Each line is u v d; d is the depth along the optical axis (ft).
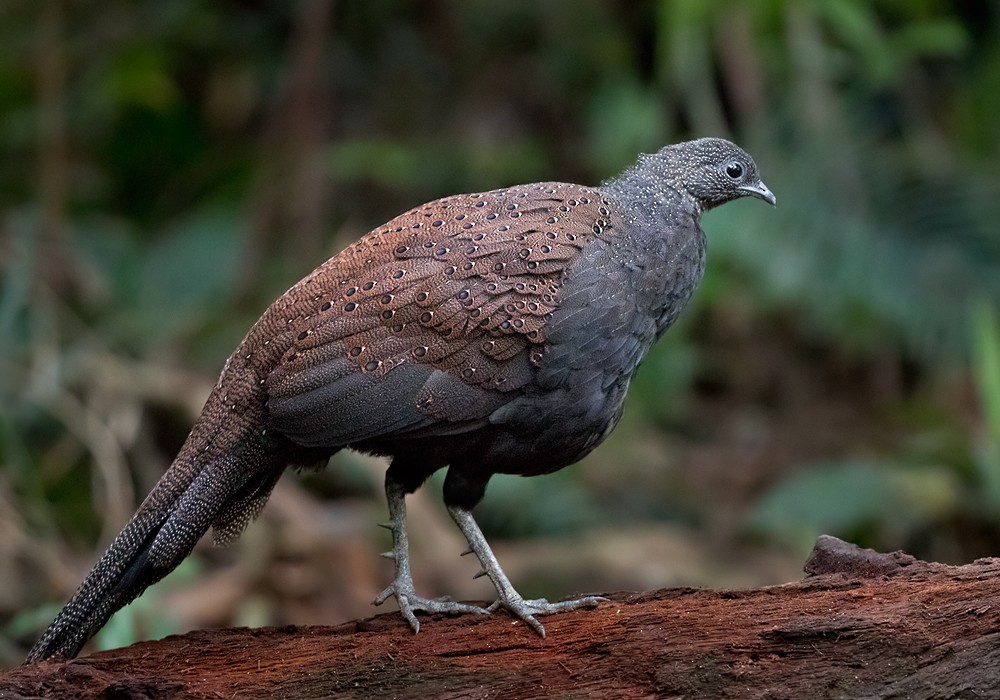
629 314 22.21
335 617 35.37
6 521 37.19
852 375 53.47
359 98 56.34
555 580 37.70
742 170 24.47
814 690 19.07
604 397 22.15
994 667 18.51
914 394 52.90
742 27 48.98
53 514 41.19
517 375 21.22
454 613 22.03
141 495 41.39
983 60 56.39
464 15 56.54
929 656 18.88
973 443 44.04
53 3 48.91
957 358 45.91
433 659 20.17
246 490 22.33
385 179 51.75
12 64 51.96
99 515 41.01
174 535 20.97
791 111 49.44
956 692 18.57
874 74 48.83
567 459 22.84
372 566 36.88
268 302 46.34
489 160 52.49
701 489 47.65
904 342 51.06
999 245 46.29
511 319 21.06
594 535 41.11
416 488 23.09
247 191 52.11
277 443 21.62
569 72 55.67
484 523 42.65
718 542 41.55
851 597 20.18
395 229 21.85
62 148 47.47
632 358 22.52
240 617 34.86
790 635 19.34
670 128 53.26
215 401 21.74
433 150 53.47
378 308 21.03
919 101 54.70
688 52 48.91
